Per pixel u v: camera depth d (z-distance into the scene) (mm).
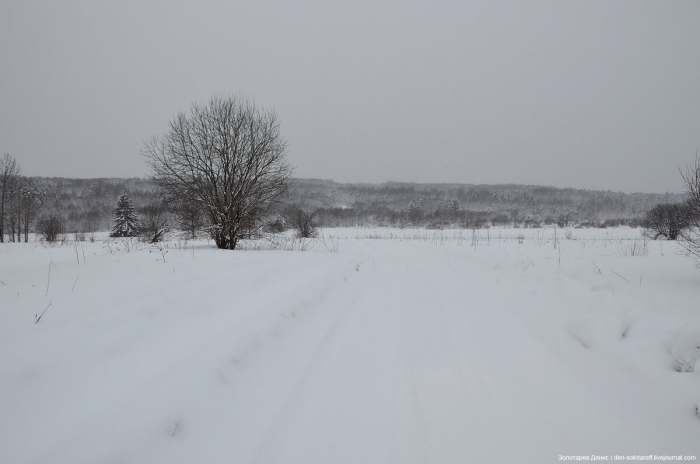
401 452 2594
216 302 5223
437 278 9875
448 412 3096
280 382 3646
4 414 2381
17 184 37750
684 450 2514
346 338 4910
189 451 2570
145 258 9992
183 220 17516
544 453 2549
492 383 3582
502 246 21203
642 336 3869
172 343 3783
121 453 2355
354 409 3160
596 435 2734
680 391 3016
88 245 26641
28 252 20094
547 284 6801
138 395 2875
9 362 2820
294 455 2568
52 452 2205
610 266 10930
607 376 3537
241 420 2979
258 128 17125
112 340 3521
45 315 3963
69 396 2693
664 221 29125
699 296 6570
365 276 10250
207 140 16484
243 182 16891
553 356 4145
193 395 3080
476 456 2535
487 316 5875
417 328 5336
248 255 11781
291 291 6539
